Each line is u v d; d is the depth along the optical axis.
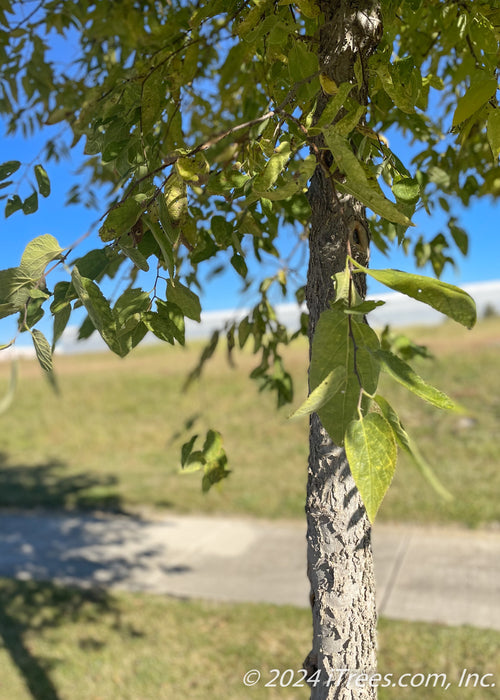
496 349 16.67
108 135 1.71
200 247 2.05
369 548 1.85
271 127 1.52
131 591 5.91
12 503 9.08
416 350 3.22
